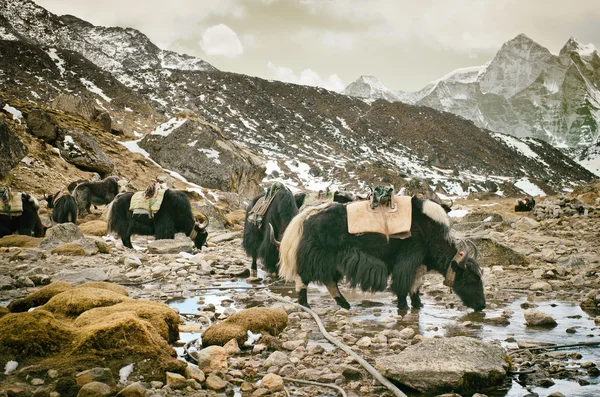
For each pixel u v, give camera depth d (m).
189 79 157.88
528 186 140.25
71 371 3.54
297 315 6.18
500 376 3.91
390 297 7.53
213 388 3.73
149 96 139.12
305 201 9.80
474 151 162.50
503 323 5.78
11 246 11.86
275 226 8.83
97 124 35.31
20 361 3.69
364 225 6.30
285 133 136.75
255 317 5.18
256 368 4.26
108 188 20.00
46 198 18.69
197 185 29.05
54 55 106.62
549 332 5.35
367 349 4.79
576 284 7.98
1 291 7.28
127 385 3.54
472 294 6.39
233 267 9.84
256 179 32.50
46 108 30.28
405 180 98.56
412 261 6.40
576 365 4.28
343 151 132.62
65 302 4.85
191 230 12.30
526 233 14.21
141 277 8.65
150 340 3.95
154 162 29.69
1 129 21.22
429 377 3.80
